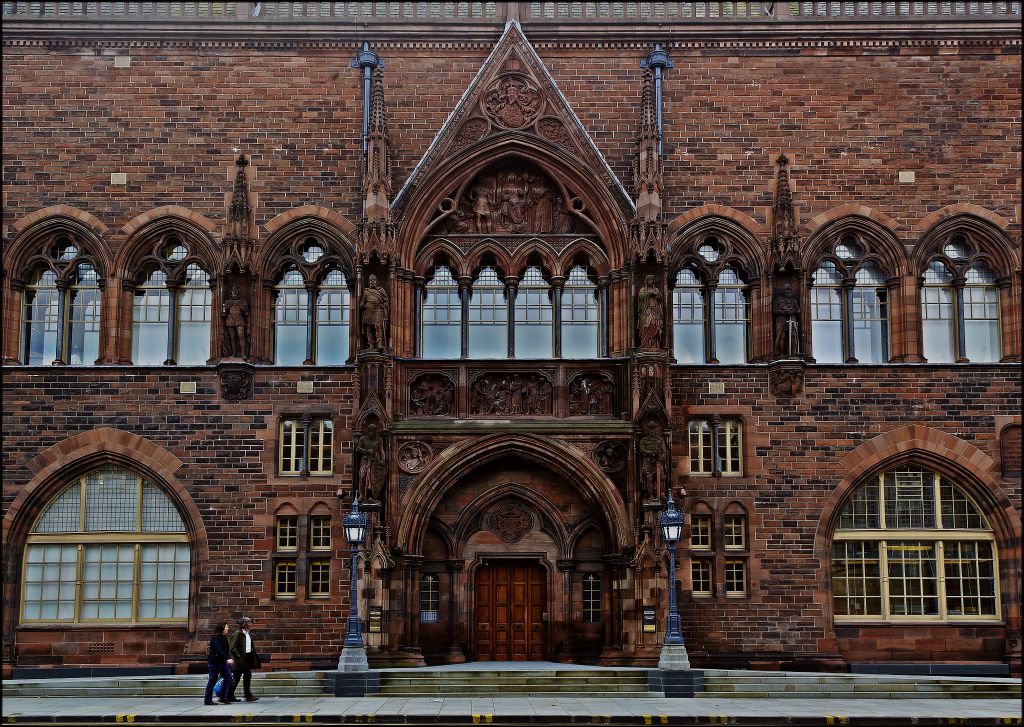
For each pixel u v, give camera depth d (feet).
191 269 122.72
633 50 125.18
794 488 117.60
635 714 84.89
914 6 126.52
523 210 122.72
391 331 116.78
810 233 121.70
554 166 121.70
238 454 117.60
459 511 116.78
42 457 117.50
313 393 118.62
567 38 125.08
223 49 124.16
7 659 115.14
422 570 116.37
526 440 114.83
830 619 115.44
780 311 118.93
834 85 124.06
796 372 118.01
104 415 118.01
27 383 118.32
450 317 121.90
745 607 115.34
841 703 95.61
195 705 93.09
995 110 123.65
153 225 121.39
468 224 122.42
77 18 123.75
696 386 119.14
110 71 123.54
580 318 121.60
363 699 97.55
